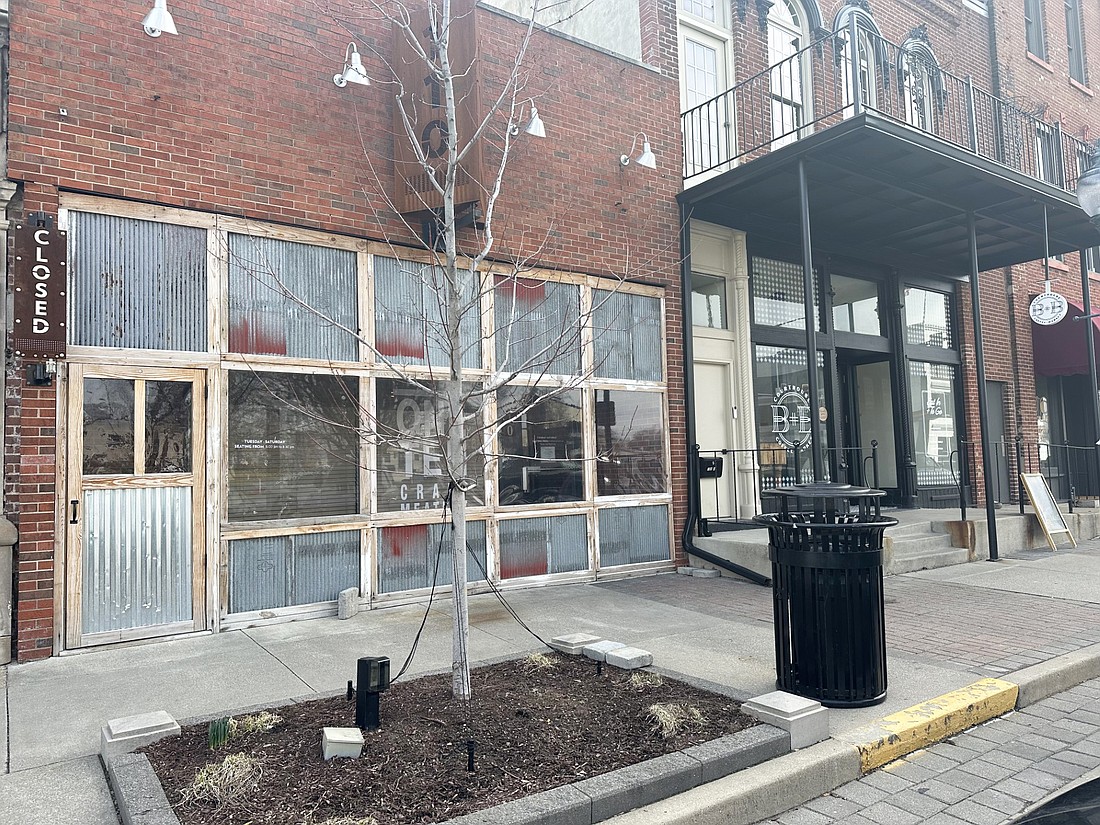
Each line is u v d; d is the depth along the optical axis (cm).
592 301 883
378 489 729
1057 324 1449
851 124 789
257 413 668
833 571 452
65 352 578
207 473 635
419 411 756
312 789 319
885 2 1277
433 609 717
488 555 793
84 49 602
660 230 955
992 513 991
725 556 901
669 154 973
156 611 609
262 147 679
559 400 856
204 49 655
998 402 1427
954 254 1255
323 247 711
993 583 838
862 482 1278
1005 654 562
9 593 553
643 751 364
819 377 1169
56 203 586
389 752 353
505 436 814
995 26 1446
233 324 660
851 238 1155
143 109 624
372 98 741
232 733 371
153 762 346
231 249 663
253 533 655
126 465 605
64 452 578
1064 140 1552
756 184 926
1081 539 1170
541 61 859
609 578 874
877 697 453
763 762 374
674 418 949
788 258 1136
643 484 920
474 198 720
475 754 353
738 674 513
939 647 583
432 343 759
